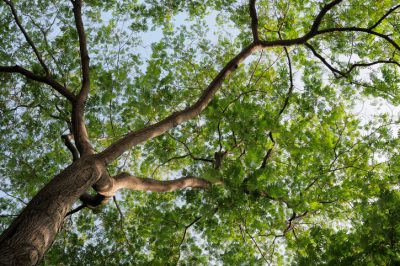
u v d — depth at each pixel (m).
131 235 9.55
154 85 8.33
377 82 9.19
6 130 9.28
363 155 9.13
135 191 10.75
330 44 10.16
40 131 9.59
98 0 10.01
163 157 9.91
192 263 9.28
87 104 9.02
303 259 5.71
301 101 9.02
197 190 8.88
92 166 4.78
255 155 6.29
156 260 8.50
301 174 8.94
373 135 9.10
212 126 8.87
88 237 9.53
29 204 4.00
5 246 3.38
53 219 3.88
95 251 8.74
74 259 8.45
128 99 8.88
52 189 4.20
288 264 9.97
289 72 9.98
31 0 9.41
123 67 9.54
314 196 8.60
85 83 6.63
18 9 9.33
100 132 9.29
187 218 8.99
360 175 9.02
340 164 9.24
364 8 9.66
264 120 6.25
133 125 9.53
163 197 10.38
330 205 9.04
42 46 9.38
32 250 3.45
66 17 9.66
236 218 8.27
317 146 8.73
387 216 4.62
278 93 10.34
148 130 6.02
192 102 10.34
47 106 9.17
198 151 10.05
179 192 9.86
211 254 9.73
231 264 8.89
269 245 9.92
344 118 9.57
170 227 7.96
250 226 9.26
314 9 10.19
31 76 6.32
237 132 6.40
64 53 9.35
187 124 9.97
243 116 6.32
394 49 9.86
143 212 9.62
